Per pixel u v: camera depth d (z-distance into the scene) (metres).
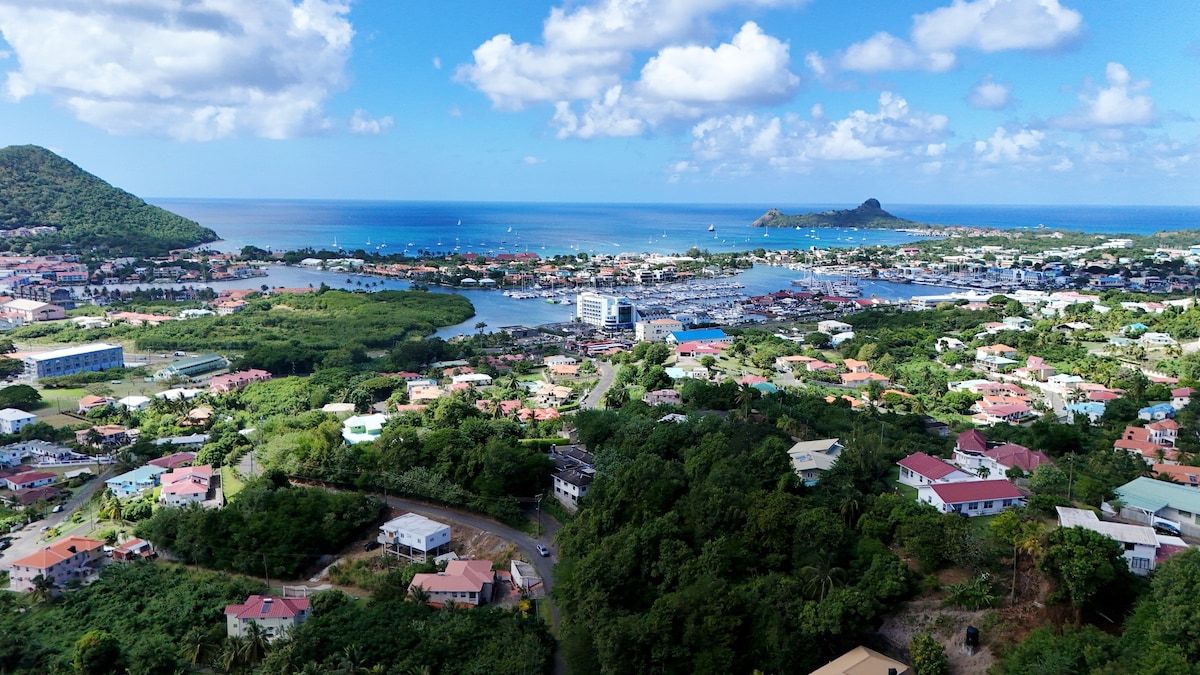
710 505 149.38
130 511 199.62
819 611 119.19
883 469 175.12
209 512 181.75
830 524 137.00
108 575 170.50
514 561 168.62
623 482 168.38
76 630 152.50
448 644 134.00
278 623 145.00
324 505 184.50
